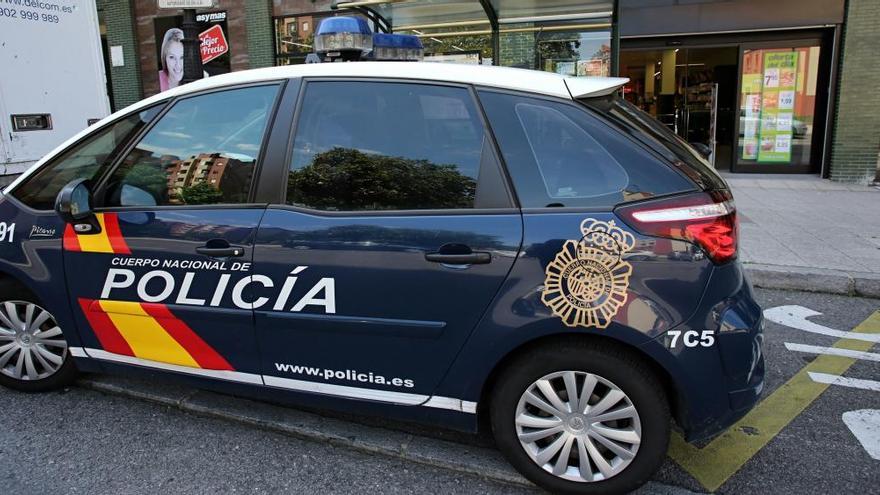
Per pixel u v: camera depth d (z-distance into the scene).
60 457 2.95
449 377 2.62
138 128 3.16
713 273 2.40
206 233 2.86
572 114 2.58
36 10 5.82
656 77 11.39
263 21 12.39
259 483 2.76
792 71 10.83
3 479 2.79
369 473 2.84
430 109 2.71
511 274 2.47
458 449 2.97
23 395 3.55
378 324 2.64
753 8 10.35
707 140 11.55
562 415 2.54
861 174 10.22
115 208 3.08
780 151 11.24
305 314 2.72
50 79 5.99
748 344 2.44
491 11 7.59
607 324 2.39
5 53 5.59
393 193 2.68
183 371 3.05
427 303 2.57
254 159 2.89
